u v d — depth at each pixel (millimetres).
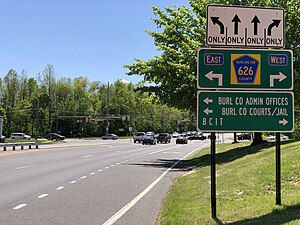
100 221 8477
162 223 8258
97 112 118125
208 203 9594
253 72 8297
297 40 23797
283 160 13406
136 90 28875
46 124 109875
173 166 22938
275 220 6996
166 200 11078
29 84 115375
